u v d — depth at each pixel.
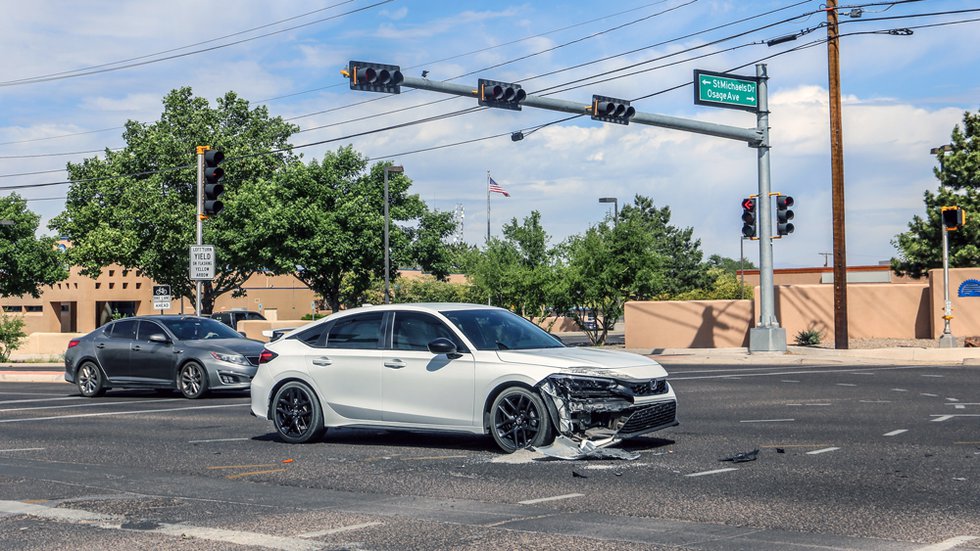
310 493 8.44
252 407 12.43
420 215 55.97
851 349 29.47
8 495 8.56
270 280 82.56
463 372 10.88
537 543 6.39
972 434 11.77
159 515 7.54
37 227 63.56
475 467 9.70
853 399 16.39
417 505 7.80
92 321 71.44
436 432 12.22
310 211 51.19
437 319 11.45
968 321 32.22
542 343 11.43
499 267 46.88
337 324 12.12
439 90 23.39
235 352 19.22
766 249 29.42
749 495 8.00
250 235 52.62
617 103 25.75
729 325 35.47
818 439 11.47
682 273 84.69
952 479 8.65
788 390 18.30
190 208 61.53
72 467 10.24
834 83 30.09
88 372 20.30
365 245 51.78
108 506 7.95
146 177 64.06
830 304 34.12
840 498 7.82
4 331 42.47
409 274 90.81
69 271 69.44
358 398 11.60
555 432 10.34
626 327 37.94
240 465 10.21
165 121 65.81
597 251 40.44
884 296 34.00
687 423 13.27
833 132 29.98
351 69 22.17
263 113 68.56
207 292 63.00
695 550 6.14
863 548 6.16
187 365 19.17
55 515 7.60
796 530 6.69
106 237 60.06
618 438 10.20
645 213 85.75
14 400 19.59
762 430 12.41
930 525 6.80
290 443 12.03
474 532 6.76
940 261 40.94
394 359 11.40
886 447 10.73
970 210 40.06
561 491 8.31
